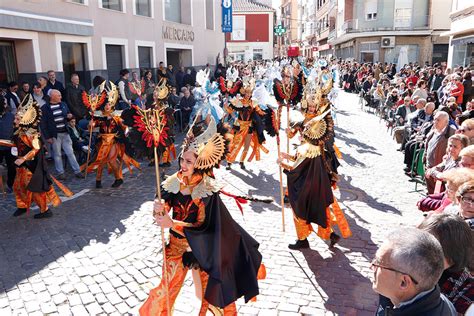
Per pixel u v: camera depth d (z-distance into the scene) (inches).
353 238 228.2
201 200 132.9
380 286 79.1
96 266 200.1
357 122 628.1
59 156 345.1
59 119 340.5
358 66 1131.3
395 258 75.8
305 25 2800.2
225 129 137.6
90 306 167.9
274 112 334.3
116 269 196.9
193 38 930.1
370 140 492.7
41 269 198.2
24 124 246.7
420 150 321.1
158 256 209.3
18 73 460.1
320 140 203.3
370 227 242.5
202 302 141.1
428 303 75.7
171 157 420.5
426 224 98.3
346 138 505.0
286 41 3115.2
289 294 174.9
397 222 249.6
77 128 419.8
